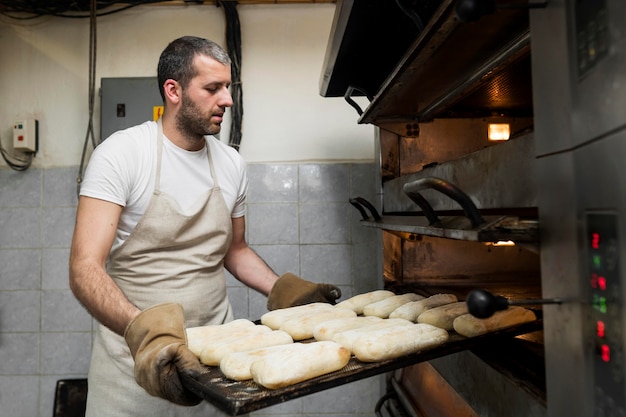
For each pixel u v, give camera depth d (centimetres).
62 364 264
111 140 147
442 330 114
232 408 75
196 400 95
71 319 264
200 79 144
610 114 52
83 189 140
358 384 265
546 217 70
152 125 157
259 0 266
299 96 271
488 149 93
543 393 82
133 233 151
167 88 149
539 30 70
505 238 72
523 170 78
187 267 158
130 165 145
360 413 265
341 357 98
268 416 265
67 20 269
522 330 110
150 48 269
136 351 98
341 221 270
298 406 265
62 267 264
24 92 269
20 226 265
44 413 262
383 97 162
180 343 94
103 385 159
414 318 137
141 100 256
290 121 271
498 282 206
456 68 128
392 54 184
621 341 52
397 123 205
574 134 61
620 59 50
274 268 268
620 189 51
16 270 265
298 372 90
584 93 58
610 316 54
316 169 270
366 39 171
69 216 265
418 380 170
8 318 264
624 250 50
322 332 125
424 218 126
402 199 172
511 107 198
